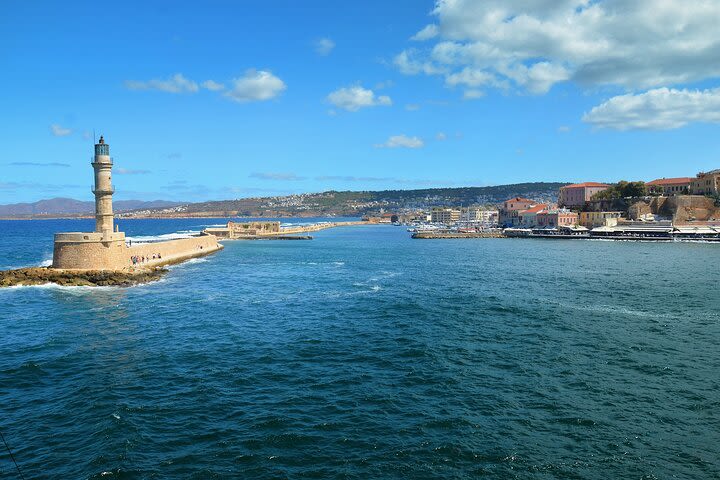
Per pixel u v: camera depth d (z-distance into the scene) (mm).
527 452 25672
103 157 80938
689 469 24141
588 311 57219
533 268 100312
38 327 50438
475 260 118375
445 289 73375
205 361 39531
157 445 26234
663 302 62438
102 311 58156
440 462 24766
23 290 71688
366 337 46406
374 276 88875
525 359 39750
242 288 75250
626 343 44094
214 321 53062
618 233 198000
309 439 26922
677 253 133250
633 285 76188
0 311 58031
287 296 68125
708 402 31406
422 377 35812
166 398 32188
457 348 42719
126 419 29047
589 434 27453
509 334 47281
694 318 53625
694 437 27109
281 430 27828
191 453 25453
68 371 37281
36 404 31344
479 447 26125
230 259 122188
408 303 62344
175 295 68938
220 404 31250
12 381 35250
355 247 167500
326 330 49062
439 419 29203
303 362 39250
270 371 37188
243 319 53969
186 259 118000
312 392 33188
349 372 36938
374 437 27156
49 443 26500
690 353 41219
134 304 62375
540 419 29219
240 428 28094
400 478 23453
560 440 26844
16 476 23438
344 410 30391
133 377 35969
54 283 76062
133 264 89000
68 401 31781
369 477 23547
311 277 87812
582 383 34625
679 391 33188
